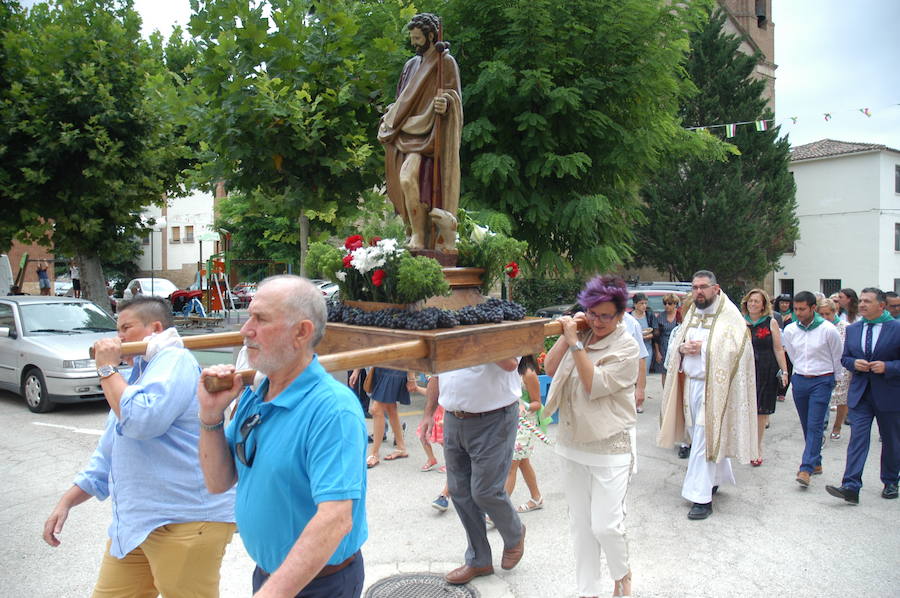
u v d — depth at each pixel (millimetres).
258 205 9297
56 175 11812
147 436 2453
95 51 11586
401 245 3250
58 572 4156
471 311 2781
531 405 5184
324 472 1804
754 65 23000
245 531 1968
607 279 3455
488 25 9023
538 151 8844
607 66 9125
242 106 7906
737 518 5117
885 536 4723
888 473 5527
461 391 3797
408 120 3455
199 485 2596
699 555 4418
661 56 8914
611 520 3438
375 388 6555
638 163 9664
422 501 5480
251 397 2129
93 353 2533
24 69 11586
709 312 5531
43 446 7129
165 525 2545
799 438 7871
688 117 22547
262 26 8242
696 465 5164
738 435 5238
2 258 16656
